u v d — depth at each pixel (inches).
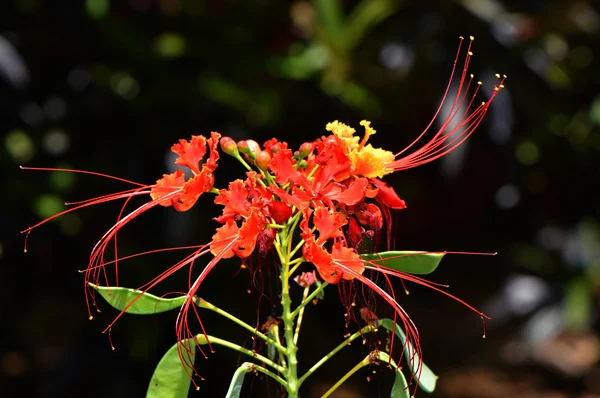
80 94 223.0
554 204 302.2
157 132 218.2
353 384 254.7
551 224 299.4
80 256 233.3
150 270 216.7
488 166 294.2
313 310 275.3
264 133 248.7
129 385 209.3
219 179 200.7
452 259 327.0
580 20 269.6
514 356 277.9
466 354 281.4
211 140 81.8
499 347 284.4
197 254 76.3
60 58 233.9
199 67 226.1
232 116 217.9
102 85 221.8
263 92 223.3
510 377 268.8
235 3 231.1
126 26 217.5
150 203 81.2
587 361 278.2
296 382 81.7
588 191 294.8
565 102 280.7
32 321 267.6
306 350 262.8
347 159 81.5
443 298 313.6
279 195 75.8
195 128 214.7
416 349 79.4
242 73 225.5
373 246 83.7
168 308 81.9
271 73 228.8
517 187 248.4
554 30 271.0
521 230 317.4
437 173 301.9
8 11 230.5
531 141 275.0
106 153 230.7
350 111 252.1
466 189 304.8
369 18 232.5
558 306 256.4
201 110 213.0
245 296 224.5
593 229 270.8
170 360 84.4
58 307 277.6
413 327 75.9
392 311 236.8
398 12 244.5
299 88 244.7
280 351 84.6
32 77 231.1
